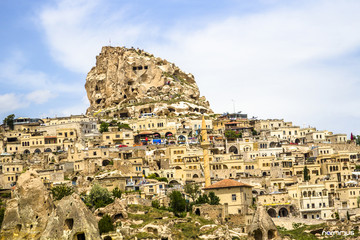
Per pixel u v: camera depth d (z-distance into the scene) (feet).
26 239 540.11
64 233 519.60
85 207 531.09
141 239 609.01
